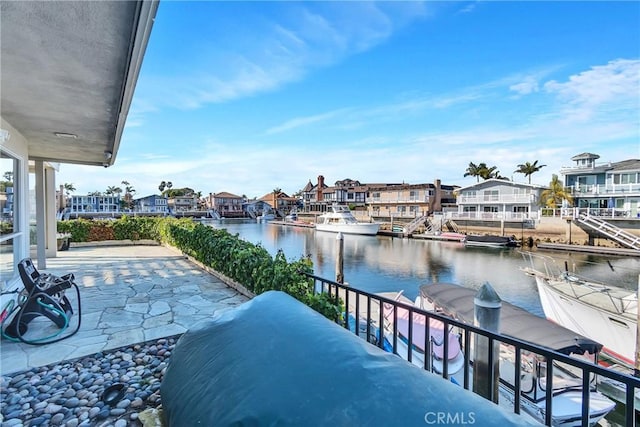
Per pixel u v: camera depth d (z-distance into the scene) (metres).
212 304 4.73
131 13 1.92
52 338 3.51
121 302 4.82
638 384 1.27
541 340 4.45
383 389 1.21
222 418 1.23
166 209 70.12
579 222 23.52
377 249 23.88
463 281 14.57
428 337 2.22
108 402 2.36
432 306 6.90
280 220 58.09
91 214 55.69
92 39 2.21
